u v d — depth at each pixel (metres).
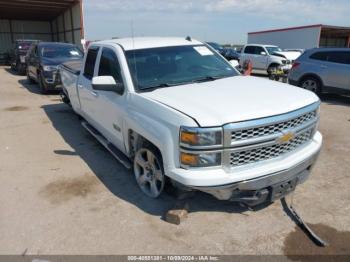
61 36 30.27
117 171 4.59
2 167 4.82
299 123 3.18
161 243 3.02
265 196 3.08
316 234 3.09
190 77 4.07
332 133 6.21
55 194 3.97
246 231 3.16
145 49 4.24
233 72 4.51
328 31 38.59
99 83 3.77
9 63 23.89
